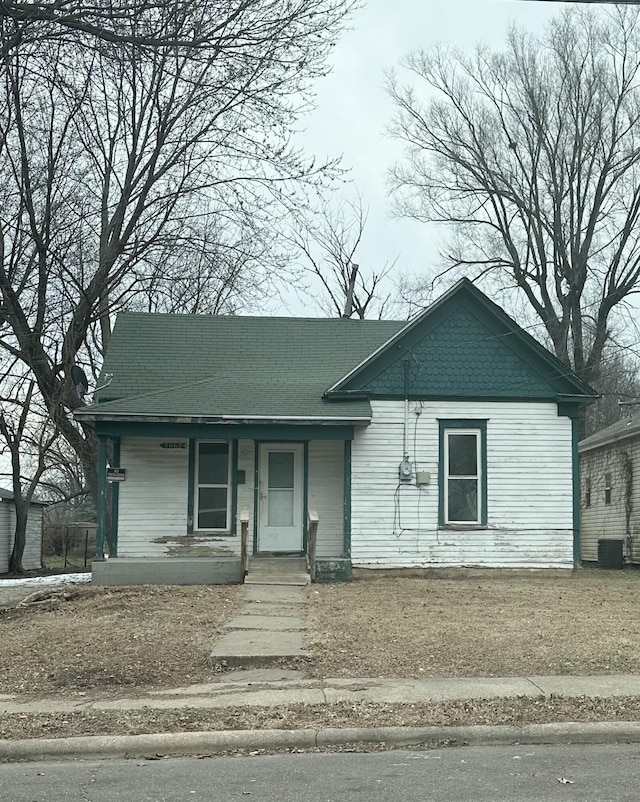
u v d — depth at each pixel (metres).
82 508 50.53
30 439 28.34
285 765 7.30
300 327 22.27
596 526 30.27
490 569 18.92
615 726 8.05
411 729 7.99
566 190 37.09
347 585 17.36
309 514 17.92
